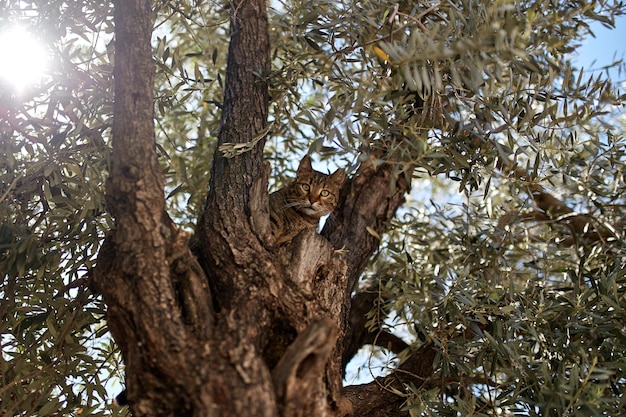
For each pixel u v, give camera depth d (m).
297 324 2.85
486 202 4.29
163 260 2.70
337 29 3.91
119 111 2.97
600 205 4.27
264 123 3.74
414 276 4.22
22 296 3.62
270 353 2.79
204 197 4.89
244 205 3.19
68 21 3.77
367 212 4.31
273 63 4.99
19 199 3.71
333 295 3.16
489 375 3.85
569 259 4.41
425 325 3.89
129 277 2.67
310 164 4.98
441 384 3.99
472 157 3.64
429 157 3.40
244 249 2.99
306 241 3.16
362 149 3.40
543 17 3.49
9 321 3.56
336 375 2.98
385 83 3.68
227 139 3.61
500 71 2.88
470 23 3.19
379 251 4.72
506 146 3.62
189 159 5.52
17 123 3.72
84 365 3.68
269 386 2.41
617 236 4.15
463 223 4.57
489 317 3.81
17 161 3.59
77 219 3.52
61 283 3.66
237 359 2.46
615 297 3.42
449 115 3.54
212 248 3.01
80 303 3.59
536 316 3.55
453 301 3.79
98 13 3.88
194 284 2.74
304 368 2.44
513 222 4.27
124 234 2.74
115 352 3.84
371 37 3.72
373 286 4.89
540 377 3.26
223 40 5.52
